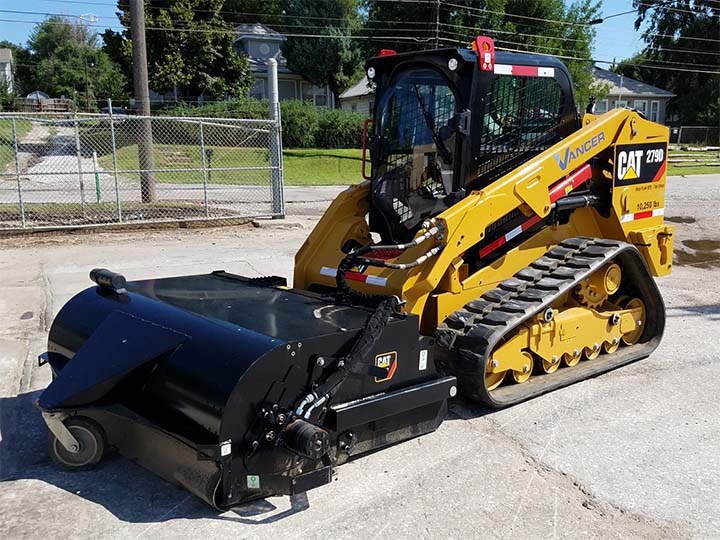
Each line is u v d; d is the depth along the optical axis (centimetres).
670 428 439
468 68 458
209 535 316
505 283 490
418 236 436
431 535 318
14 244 1048
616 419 453
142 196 1337
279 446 329
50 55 6875
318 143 3297
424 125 494
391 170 518
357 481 368
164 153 2364
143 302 407
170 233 1162
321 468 348
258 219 1295
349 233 521
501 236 495
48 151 2427
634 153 559
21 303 715
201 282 475
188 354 344
